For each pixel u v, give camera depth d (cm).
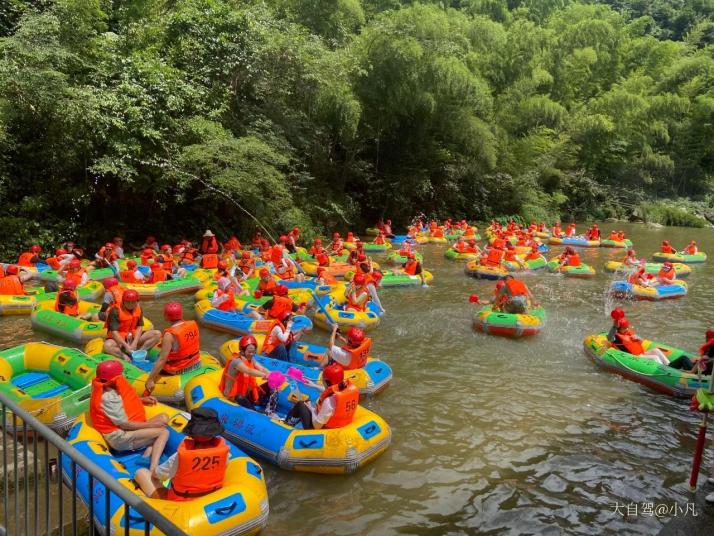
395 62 2283
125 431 502
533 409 720
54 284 1254
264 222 1977
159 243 1828
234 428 591
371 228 2595
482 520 491
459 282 1527
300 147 2117
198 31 1775
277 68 1927
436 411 705
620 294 1402
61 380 686
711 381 519
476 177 3078
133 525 403
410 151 2795
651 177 4253
